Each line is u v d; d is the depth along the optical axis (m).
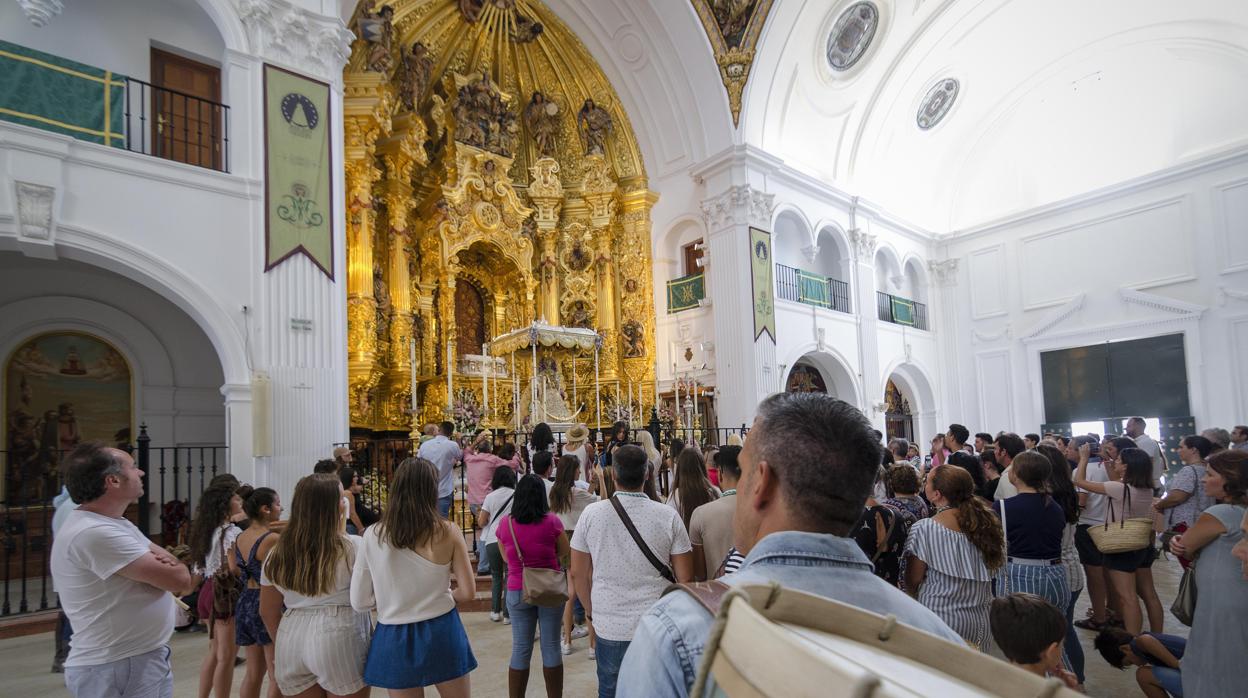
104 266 7.39
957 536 3.24
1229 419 15.54
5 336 9.12
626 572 3.25
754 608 0.75
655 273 17.42
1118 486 5.21
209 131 9.43
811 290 17.31
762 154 15.69
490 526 6.16
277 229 8.42
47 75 7.21
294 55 8.90
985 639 3.21
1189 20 16.06
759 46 14.98
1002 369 19.83
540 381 14.85
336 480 3.32
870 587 1.11
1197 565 3.11
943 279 21.22
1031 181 19.92
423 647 3.03
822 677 0.51
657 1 14.95
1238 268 15.65
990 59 18.39
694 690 0.74
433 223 14.67
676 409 14.70
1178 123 16.97
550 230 16.50
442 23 14.91
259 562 3.78
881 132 18.83
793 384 17.66
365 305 12.32
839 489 1.21
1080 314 18.31
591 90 17.22
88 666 2.75
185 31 9.34
